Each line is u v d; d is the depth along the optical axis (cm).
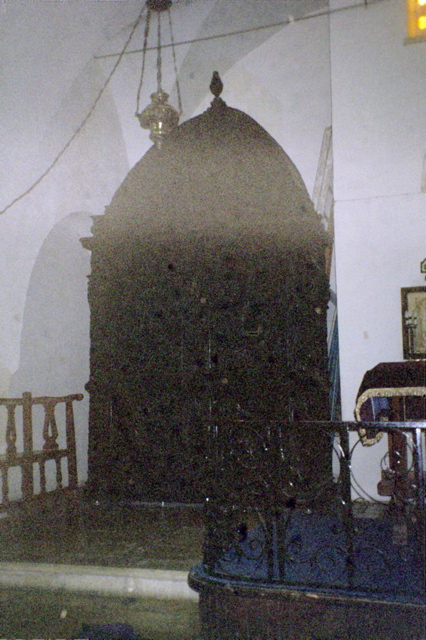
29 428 582
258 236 596
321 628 288
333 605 285
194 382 591
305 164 663
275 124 677
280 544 308
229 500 329
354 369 590
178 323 604
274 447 317
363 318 592
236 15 696
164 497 588
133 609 355
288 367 572
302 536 396
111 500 598
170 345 603
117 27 719
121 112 724
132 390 605
